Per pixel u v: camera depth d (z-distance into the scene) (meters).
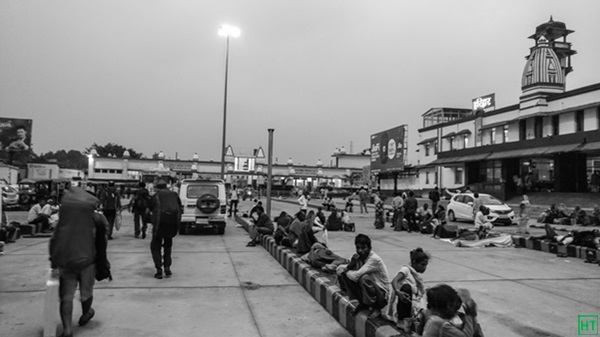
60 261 4.59
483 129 37.22
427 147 47.00
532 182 31.56
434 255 10.73
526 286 7.25
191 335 4.81
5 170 42.91
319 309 5.89
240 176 67.12
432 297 3.39
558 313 5.65
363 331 4.54
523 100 32.53
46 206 14.10
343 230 16.94
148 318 5.38
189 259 9.73
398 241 13.71
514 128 33.56
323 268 7.03
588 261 9.89
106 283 7.23
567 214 20.98
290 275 8.10
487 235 13.31
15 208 26.47
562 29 37.44
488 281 7.64
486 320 5.34
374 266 4.85
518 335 4.80
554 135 28.38
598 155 28.58
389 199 41.53
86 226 4.77
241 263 9.32
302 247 8.62
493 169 34.59
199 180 15.05
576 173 28.34
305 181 70.69
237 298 6.39
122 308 5.77
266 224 12.24
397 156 38.88
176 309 5.78
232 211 24.45
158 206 7.61
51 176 56.31
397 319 4.48
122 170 63.66
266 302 6.22
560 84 31.47
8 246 11.20
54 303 4.62
